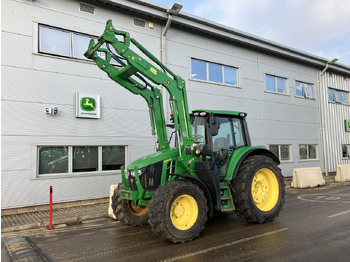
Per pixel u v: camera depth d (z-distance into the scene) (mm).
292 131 15008
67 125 8367
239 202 5504
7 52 7602
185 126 5371
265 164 5902
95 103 8797
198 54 11523
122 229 5707
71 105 8484
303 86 16156
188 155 5328
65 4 8555
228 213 6844
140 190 4867
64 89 8398
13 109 7574
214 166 5281
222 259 3877
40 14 8125
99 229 5809
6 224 6348
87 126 8711
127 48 4863
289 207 7449
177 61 10844
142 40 9984
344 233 4902
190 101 11109
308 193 10039
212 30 11586
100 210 7570
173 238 4508
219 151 5801
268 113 13984
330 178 14984
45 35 8250
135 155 9570
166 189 4598
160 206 4457
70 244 4816
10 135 7488
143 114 9828
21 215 7246
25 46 7859
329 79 17625
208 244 4527
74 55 8703
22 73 7773
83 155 8695
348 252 3984
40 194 7797
